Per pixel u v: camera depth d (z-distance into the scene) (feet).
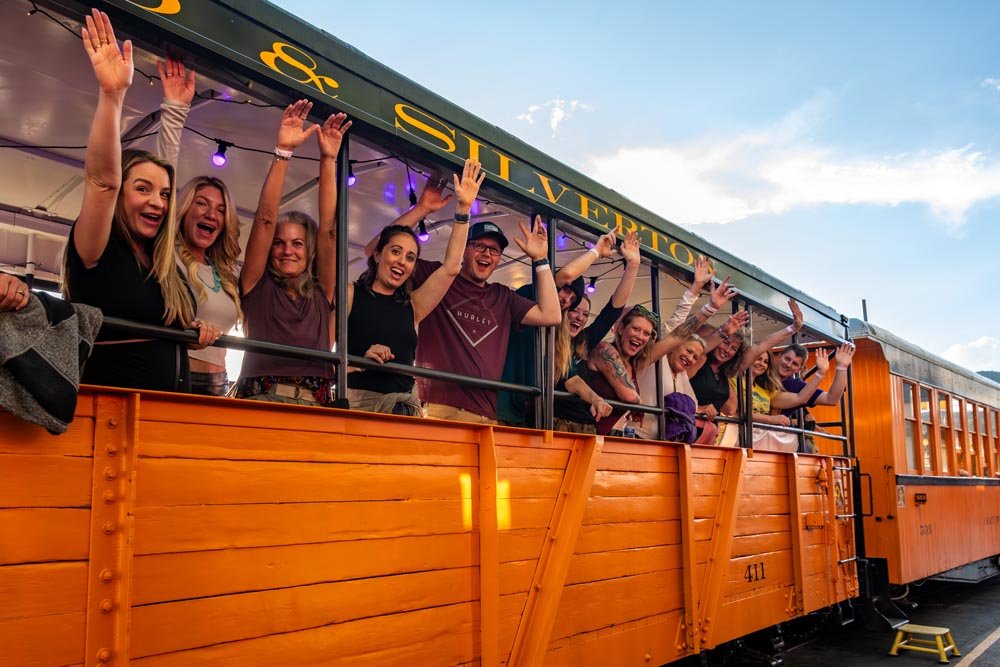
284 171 11.05
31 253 17.43
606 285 22.15
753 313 24.50
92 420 8.01
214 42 9.48
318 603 9.73
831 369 32.96
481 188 13.66
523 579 12.83
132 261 9.44
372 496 10.56
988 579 46.57
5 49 11.65
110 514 7.98
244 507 9.11
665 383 19.29
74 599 7.63
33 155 15.11
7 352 7.20
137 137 14.52
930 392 36.11
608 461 15.20
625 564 15.34
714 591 17.72
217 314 11.07
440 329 14.66
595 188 16.17
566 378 16.30
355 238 19.57
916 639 27.22
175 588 8.41
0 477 7.29
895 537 29.73
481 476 12.30
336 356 10.72
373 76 11.49
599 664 14.33
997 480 43.55
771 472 21.47
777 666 20.84
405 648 10.77
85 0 8.45
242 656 8.91
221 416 9.01
